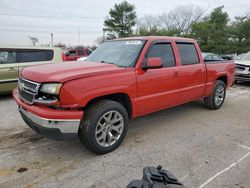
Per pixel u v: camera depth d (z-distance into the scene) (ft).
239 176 9.68
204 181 9.31
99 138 10.99
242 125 15.97
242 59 34.60
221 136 13.94
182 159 11.03
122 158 11.04
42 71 10.65
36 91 9.98
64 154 11.39
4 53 23.16
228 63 20.10
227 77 19.99
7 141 12.83
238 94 27.17
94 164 10.47
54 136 9.89
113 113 11.38
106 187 8.86
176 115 18.01
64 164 10.46
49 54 26.18
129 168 10.18
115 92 11.18
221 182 9.25
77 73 10.21
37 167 10.19
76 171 9.90
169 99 14.42
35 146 12.23
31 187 8.80
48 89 9.64
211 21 130.52
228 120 17.01
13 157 11.03
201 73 16.78
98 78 10.52
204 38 121.29
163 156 11.30
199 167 10.35
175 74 14.42
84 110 10.64
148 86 12.80
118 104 11.44
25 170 9.94
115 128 11.63
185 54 15.76
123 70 11.66
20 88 11.46
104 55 14.24
